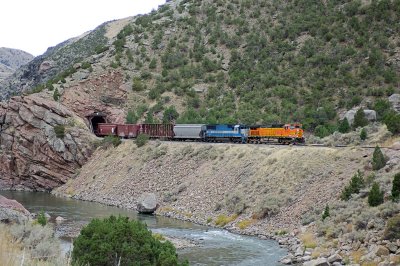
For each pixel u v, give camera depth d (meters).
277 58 124.69
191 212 58.78
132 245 26.44
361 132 61.34
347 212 40.53
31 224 35.84
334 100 101.50
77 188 85.06
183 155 75.56
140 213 62.78
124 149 88.69
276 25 142.00
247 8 157.75
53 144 92.62
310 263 34.28
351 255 34.72
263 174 58.06
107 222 29.53
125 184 75.94
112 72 125.00
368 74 106.44
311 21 135.38
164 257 26.28
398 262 30.91
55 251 26.66
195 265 36.56
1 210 38.56
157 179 72.31
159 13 175.12
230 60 132.00
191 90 120.62
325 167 52.66
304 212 47.06
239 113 101.31
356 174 45.81
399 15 122.44
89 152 94.06
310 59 118.50
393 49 112.88
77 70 126.25
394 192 38.94
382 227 35.53
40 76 199.12
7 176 96.31
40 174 92.81
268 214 50.41
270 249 41.59
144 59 137.25
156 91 121.12
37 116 95.19
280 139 73.00
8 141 96.62
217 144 74.44
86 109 109.50
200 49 139.38
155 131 92.81
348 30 125.12
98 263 25.62
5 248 15.42
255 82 117.00
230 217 53.72
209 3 168.50
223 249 41.88
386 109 83.94
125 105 117.25
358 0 135.62
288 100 105.94
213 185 62.53
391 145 52.81
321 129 79.50
